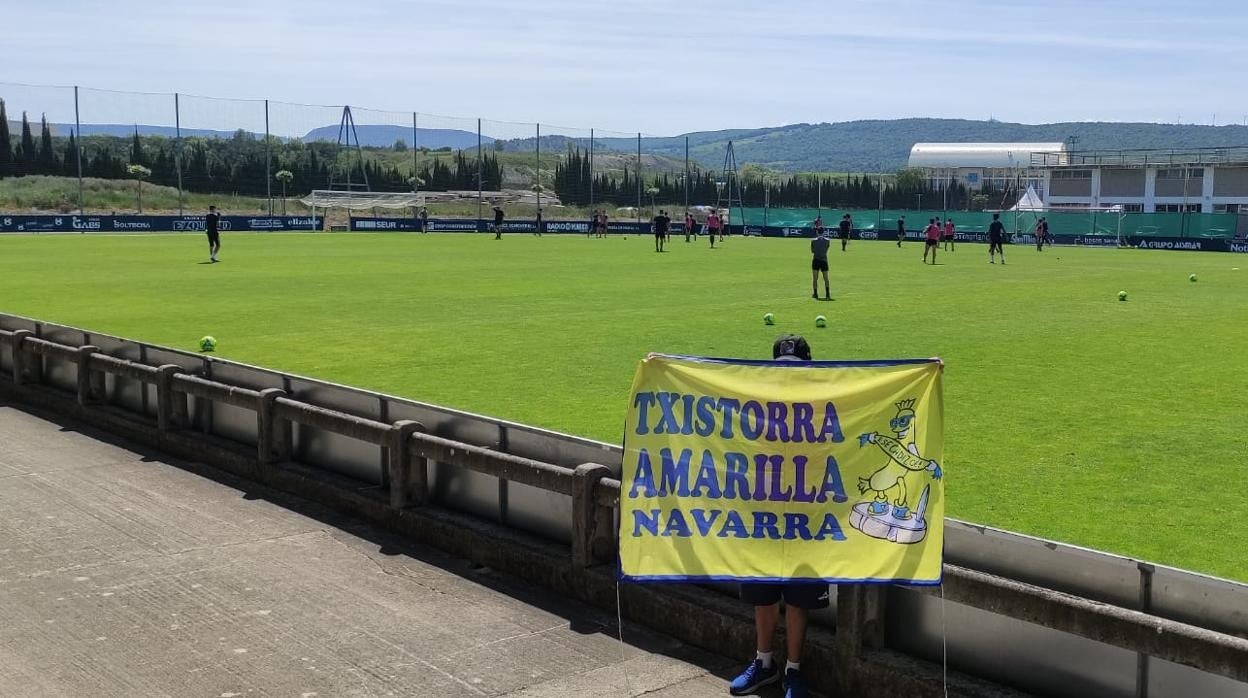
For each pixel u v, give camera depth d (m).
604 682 6.00
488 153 93.12
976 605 5.36
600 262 40.97
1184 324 22.00
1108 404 13.34
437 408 8.53
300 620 6.84
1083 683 5.13
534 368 15.66
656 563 5.71
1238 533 8.40
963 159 151.62
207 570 7.72
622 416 12.28
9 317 15.06
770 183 97.00
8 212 67.25
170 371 11.17
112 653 6.32
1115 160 87.44
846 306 25.08
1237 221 60.97
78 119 63.06
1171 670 4.84
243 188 81.81
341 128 74.56
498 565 7.73
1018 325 21.55
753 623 6.18
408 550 8.20
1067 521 8.67
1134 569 5.11
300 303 24.69
